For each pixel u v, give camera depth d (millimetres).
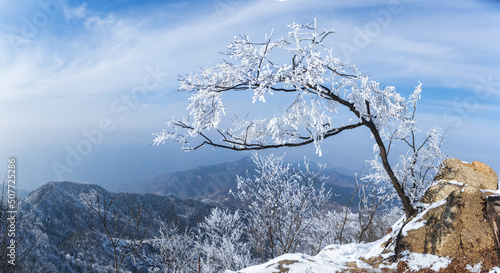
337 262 6688
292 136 6773
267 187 12664
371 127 6996
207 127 6855
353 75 6383
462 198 6312
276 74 6055
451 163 8258
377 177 8797
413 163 8203
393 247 6777
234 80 6707
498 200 6086
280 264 6391
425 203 7660
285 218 12828
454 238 5984
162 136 6758
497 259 5594
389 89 6836
